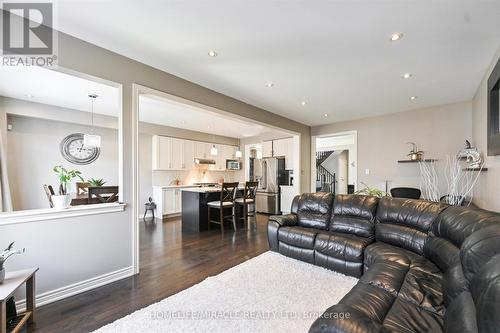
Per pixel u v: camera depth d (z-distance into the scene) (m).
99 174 5.29
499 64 2.23
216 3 1.78
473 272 1.11
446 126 4.25
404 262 1.97
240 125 6.14
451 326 0.99
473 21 1.95
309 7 1.82
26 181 4.38
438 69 2.87
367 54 2.53
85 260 2.24
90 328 1.70
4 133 3.84
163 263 2.91
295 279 2.45
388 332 0.97
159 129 6.05
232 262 2.95
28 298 1.76
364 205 2.93
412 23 2.00
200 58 2.63
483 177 3.11
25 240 1.92
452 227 1.79
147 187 6.21
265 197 6.65
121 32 2.15
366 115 5.09
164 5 1.80
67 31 2.12
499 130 2.52
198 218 4.48
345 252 2.54
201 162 6.82
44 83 3.27
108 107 4.48
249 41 2.31
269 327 1.70
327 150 8.86
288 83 3.34
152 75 2.81
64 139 4.83
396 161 4.81
